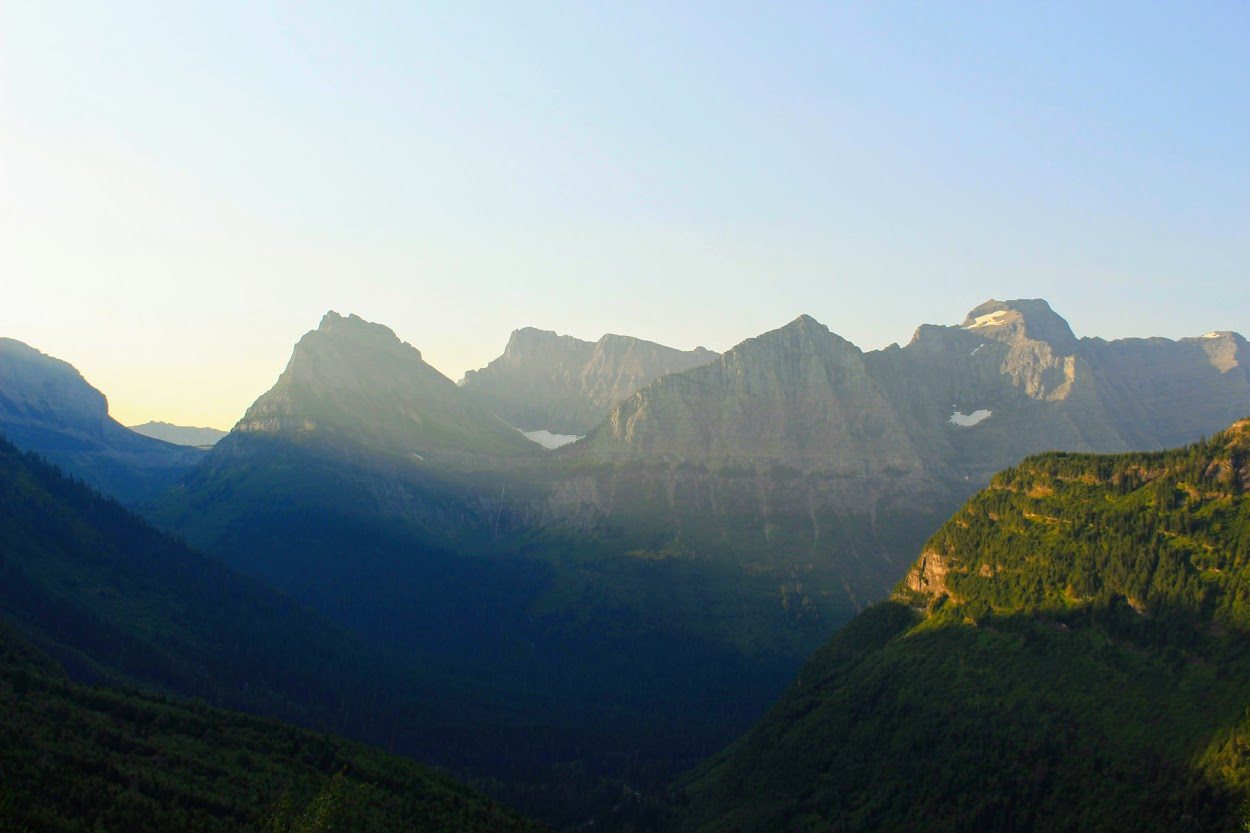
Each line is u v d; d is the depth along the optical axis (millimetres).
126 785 192500
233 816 194125
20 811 168250
